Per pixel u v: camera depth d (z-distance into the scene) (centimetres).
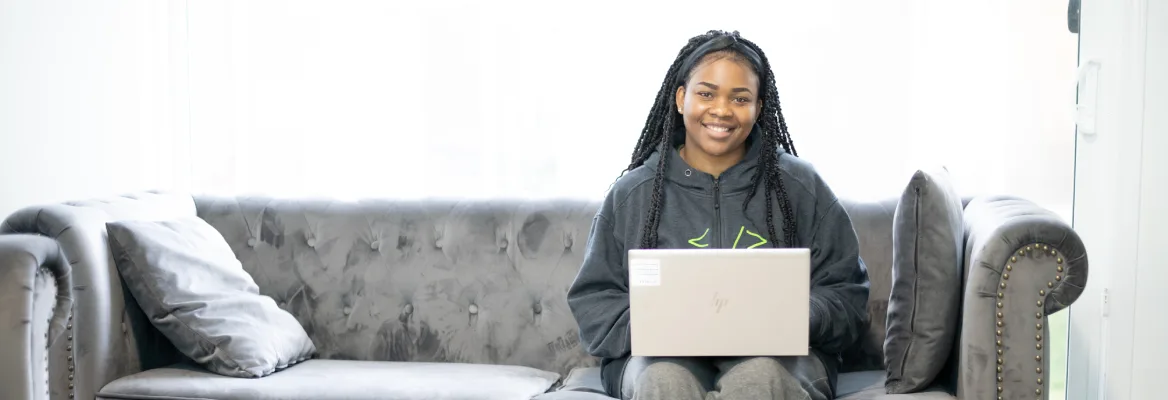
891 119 268
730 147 198
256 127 289
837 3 268
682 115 205
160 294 209
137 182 288
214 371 208
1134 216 210
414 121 285
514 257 229
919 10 266
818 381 175
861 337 218
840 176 271
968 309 171
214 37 288
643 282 164
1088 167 216
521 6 279
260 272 236
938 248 179
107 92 281
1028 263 168
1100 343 217
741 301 163
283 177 290
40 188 263
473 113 283
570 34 278
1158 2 205
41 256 189
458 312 230
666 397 159
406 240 233
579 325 195
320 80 287
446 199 236
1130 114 209
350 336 233
